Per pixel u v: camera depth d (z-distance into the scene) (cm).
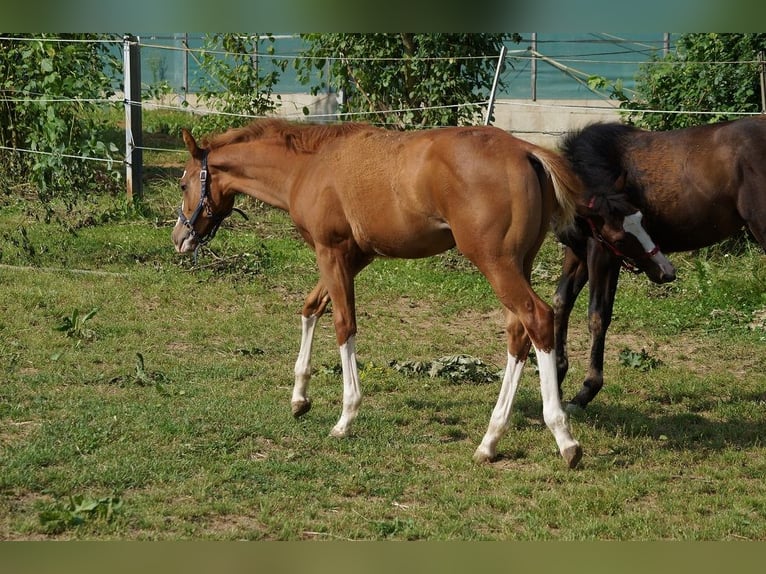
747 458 571
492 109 1118
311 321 612
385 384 699
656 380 739
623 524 470
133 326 802
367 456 552
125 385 664
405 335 851
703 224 664
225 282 955
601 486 517
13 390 632
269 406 631
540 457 561
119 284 920
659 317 917
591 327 659
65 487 480
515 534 456
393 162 548
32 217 1155
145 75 1978
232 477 509
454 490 510
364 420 615
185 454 535
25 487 479
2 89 1246
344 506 486
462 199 518
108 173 1253
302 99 1772
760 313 925
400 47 1235
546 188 527
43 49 1182
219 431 575
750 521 477
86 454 527
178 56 1981
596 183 618
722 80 1105
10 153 1272
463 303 945
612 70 1728
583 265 677
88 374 680
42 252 1000
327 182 573
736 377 763
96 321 812
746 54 1091
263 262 1020
